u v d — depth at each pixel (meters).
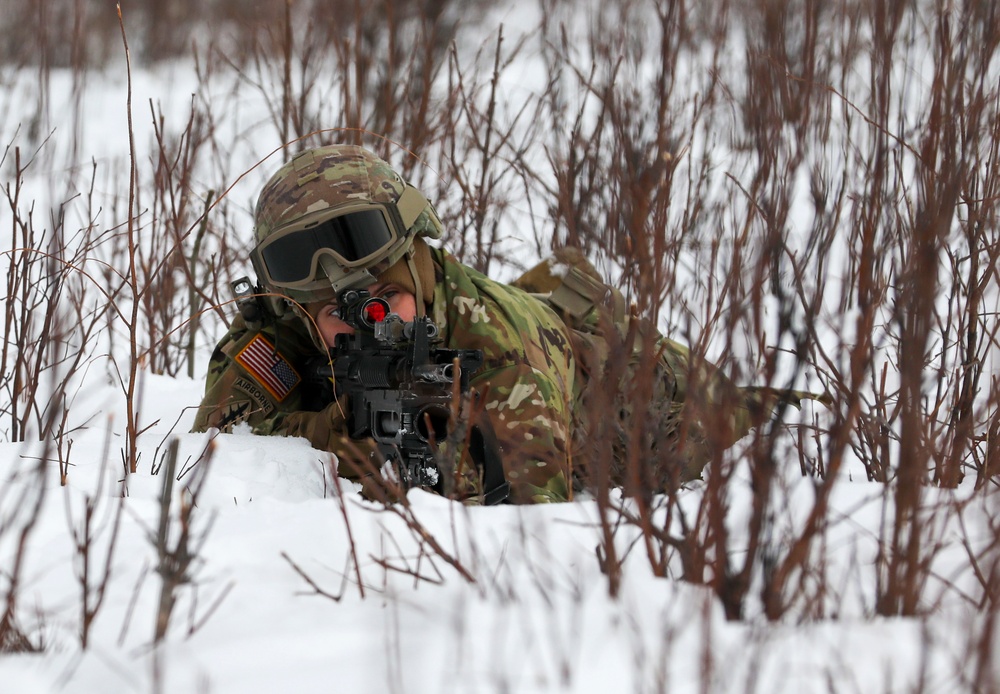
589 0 23.14
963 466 10.29
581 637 6.16
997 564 6.60
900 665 5.84
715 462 6.75
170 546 7.52
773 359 6.90
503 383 10.70
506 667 5.82
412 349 9.67
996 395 9.62
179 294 17.94
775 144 9.71
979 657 5.43
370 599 6.88
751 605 6.73
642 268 8.97
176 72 37.78
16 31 35.31
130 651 6.20
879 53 11.34
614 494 9.40
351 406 10.50
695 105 18.69
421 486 9.66
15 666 5.99
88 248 12.73
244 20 26.30
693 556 6.91
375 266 11.01
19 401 12.79
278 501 9.05
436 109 19.45
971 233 10.51
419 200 11.43
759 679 5.64
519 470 10.24
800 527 7.76
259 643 6.20
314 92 24.33
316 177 11.23
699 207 15.06
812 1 14.73
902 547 6.88
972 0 11.72
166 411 14.07
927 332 7.06
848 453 11.75
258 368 12.00
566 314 12.89
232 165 23.94
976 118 10.86
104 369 15.38
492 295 11.45
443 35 26.64
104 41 38.34
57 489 8.81
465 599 6.77
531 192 20.42
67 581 7.14
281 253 11.11
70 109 29.33
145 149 26.69
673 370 11.05
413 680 5.73
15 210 12.05
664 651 5.64
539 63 29.23
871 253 8.33
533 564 7.32
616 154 14.45
